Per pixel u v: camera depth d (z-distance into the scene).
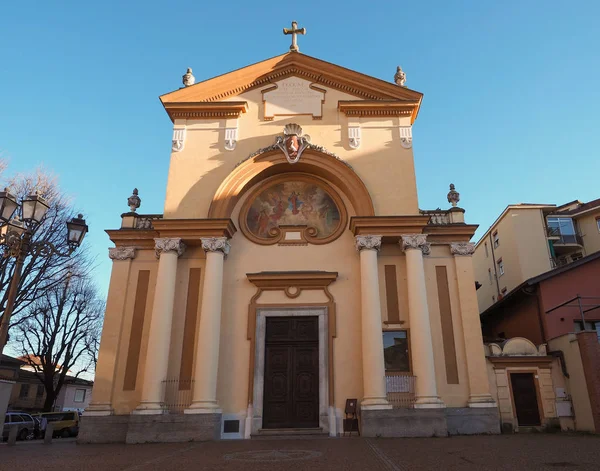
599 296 18.55
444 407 14.51
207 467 8.35
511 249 30.67
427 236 17.06
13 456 10.79
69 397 48.09
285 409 15.64
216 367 15.36
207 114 18.86
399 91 18.88
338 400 15.45
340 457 9.45
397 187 17.56
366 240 16.42
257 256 17.41
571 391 15.98
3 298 20.58
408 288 16.08
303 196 18.38
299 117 18.78
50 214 22.50
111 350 16.08
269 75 19.41
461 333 16.11
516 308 21.12
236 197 17.86
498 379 16.47
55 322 31.70
